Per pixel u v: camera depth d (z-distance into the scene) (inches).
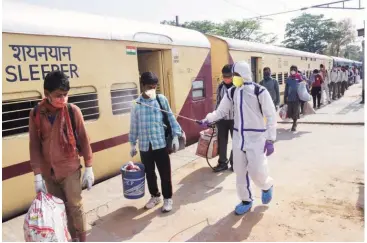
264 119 134.9
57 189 105.5
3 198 141.4
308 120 370.3
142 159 143.3
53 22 160.2
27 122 149.3
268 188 140.7
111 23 196.5
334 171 188.9
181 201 157.0
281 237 120.0
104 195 166.7
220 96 191.6
